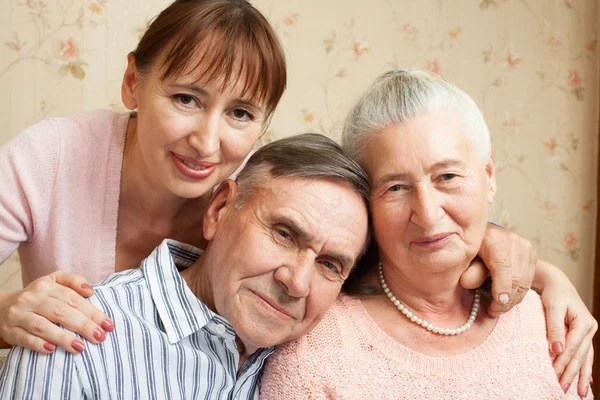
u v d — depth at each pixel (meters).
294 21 2.36
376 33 2.48
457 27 2.62
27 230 1.35
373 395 1.14
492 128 2.70
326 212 1.05
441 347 1.22
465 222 1.14
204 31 1.11
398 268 1.21
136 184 1.33
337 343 1.18
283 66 1.20
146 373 1.05
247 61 1.13
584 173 2.87
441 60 2.59
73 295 1.03
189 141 1.15
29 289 1.04
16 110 2.07
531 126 2.77
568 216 2.85
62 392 0.97
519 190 2.76
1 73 2.05
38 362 0.97
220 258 1.08
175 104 1.15
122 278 1.16
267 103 1.20
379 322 1.23
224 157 1.19
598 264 2.84
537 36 2.76
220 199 1.13
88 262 1.35
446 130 1.12
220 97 1.13
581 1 2.83
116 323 1.05
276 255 1.04
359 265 1.29
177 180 1.19
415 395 1.15
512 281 1.20
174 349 1.08
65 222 1.34
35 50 2.08
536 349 1.24
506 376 1.19
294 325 1.08
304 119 2.40
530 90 2.76
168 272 1.13
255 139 1.22
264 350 1.16
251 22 1.15
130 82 1.27
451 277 1.19
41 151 1.32
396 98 1.14
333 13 2.42
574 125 2.84
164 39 1.14
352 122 1.19
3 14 2.04
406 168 1.11
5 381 0.98
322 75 2.41
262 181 1.08
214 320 1.10
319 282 1.07
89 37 2.13
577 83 2.84
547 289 1.35
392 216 1.14
